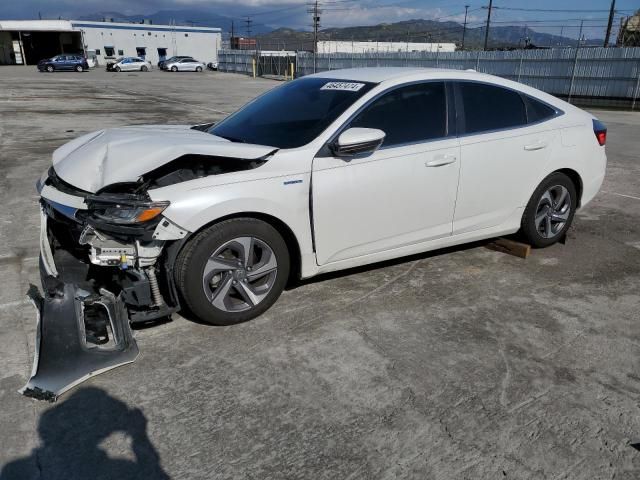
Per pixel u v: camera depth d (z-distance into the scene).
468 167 4.12
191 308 3.30
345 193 3.60
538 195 4.64
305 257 3.61
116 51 65.12
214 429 2.57
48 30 58.91
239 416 2.66
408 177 3.83
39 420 2.60
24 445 2.44
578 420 2.67
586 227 5.73
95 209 3.04
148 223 2.98
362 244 3.82
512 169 4.38
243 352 3.20
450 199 4.11
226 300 3.40
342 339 3.37
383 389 2.89
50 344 2.90
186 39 69.69
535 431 2.59
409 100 3.94
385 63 35.06
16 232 5.26
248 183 3.26
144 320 3.21
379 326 3.54
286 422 2.62
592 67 23.50
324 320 3.60
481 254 4.85
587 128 4.87
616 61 22.56
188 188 3.12
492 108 4.33
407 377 3.00
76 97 21.03
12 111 15.52
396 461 2.39
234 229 3.27
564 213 4.91
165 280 3.31
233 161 3.41
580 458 2.43
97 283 3.45
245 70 53.25
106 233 3.05
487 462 2.40
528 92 4.61
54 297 3.10
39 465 2.33
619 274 4.48
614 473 2.35
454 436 2.55
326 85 4.16
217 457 2.40
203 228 3.22
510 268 4.54
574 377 3.03
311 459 2.40
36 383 2.74
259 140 3.78
